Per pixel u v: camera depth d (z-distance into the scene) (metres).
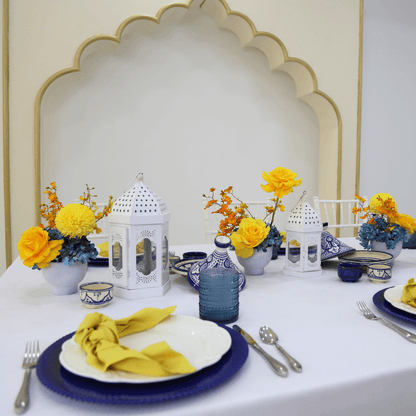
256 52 3.32
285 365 0.53
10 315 0.75
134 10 2.67
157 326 0.61
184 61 3.12
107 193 2.97
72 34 2.56
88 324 0.53
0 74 2.44
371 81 3.58
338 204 3.31
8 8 2.42
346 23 3.24
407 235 1.17
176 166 3.14
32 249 0.82
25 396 0.44
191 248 1.54
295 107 3.47
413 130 3.77
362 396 0.50
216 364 0.50
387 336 0.64
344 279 1.00
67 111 2.82
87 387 0.44
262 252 1.07
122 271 0.87
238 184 3.33
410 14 3.70
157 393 0.43
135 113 3.01
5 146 2.45
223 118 3.26
